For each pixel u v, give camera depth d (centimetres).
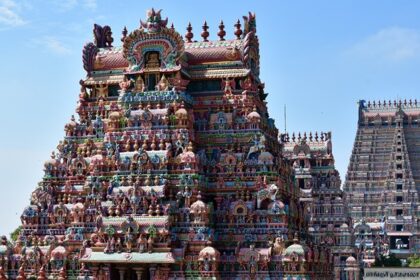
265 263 8369
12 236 11738
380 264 17300
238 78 9675
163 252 8312
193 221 8550
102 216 8656
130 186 8844
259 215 8725
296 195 10031
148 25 9600
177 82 9425
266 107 10450
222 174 9088
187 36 10238
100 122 9888
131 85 9606
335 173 16412
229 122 9356
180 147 9012
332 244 15850
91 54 10319
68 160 9812
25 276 8744
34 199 9700
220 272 8519
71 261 8925
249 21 10075
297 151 16075
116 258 8400
